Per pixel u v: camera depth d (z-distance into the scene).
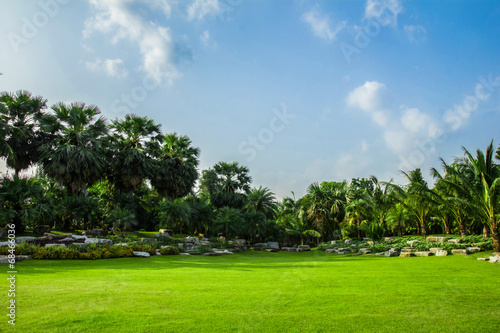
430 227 37.12
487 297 6.10
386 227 37.09
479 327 4.36
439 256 16.75
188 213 32.19
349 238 37.84
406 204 29.06
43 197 23.25
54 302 5.58
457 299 5.94
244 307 5.37
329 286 7.45
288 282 8.14
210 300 5.86
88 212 27.36
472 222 27.70
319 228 41.34
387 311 5.13
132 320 4.60
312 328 4.33
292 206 47.84
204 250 25.02
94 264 13.96
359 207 35.78
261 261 17.34
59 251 15.28
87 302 5.61
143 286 7.36
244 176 45.16
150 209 37.09
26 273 9.93
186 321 4.59
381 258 17.95
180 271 11.23
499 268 11.12
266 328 4.32
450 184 20.61
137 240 26.16
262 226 35.16
